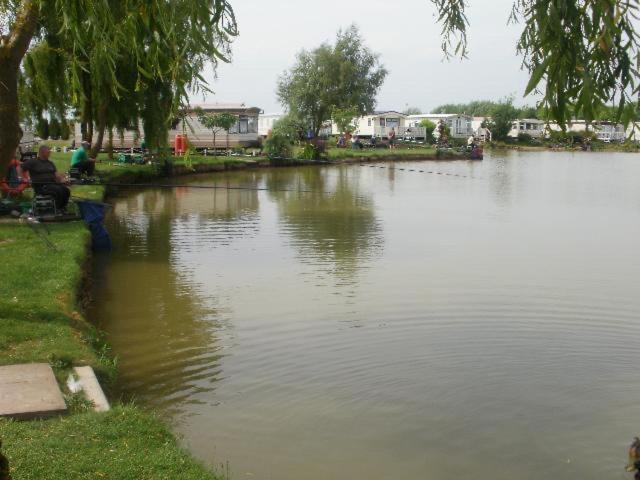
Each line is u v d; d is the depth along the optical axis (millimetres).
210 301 12742
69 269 12047
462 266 16156
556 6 3076
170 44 4352
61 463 5379
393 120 87125
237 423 7621
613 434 7539
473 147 72250
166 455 5711
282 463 6723
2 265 11977
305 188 36156
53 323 9086
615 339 10797
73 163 23719
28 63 20641
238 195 32125
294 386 8727
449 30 4156
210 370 9250
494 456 6996
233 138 57594
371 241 19531
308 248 18266
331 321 11562
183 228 21641
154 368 9273
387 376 9109
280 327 11188
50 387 6930
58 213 17297
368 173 48188
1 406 6402
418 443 7238
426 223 23391
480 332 11078
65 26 4508
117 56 4715
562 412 8055
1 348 8039
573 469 6770
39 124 28531
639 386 8891
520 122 105500
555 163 66062
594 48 3109
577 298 13242
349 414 7926
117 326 11125
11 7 6586
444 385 8820
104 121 30875
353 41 71688
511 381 8992
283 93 74375
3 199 17625
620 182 42312
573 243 19734
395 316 11891
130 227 21781
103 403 6891
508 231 21844
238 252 17547
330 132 85125
